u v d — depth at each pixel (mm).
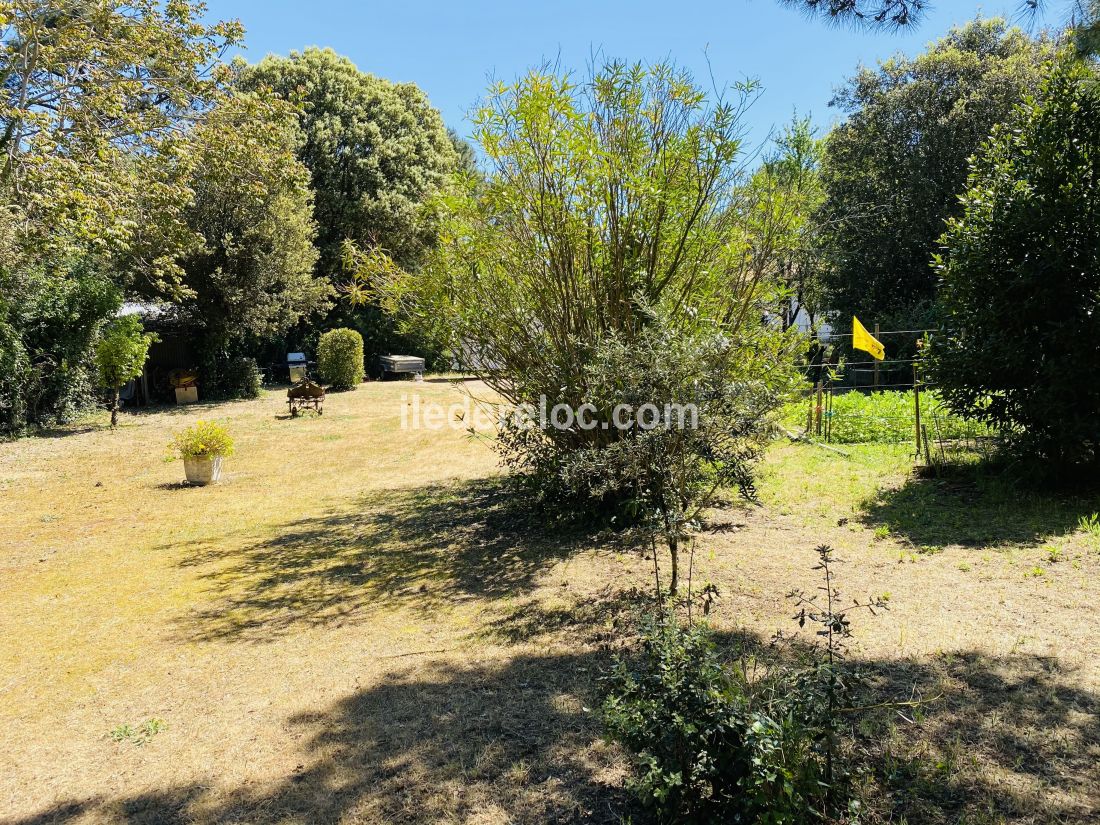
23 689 3932
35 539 7078
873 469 7875
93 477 10102
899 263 20125
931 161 19078
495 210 6227
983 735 2832
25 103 10797
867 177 20531
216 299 18750
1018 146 6633
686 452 4406
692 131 5844
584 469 5051
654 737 2311
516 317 6395
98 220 10203
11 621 4953
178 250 13617
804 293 20047
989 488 6508
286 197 18906
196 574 5914
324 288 21094
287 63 25562
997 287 6328
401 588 5340
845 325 20906
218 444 9664
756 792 2160
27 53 10680
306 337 25328
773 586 4660
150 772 3053
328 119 25156
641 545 5852
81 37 11141
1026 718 2924
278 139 13914
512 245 6355
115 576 5914
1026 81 17703
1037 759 2660
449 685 3686
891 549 5238
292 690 3764
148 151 12367
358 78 27453
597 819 2525
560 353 6254
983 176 7035
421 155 27609
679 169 6023
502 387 6980
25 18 10438
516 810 2623
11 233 10906
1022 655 3461
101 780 3016
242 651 4320
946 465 7414
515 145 5992
